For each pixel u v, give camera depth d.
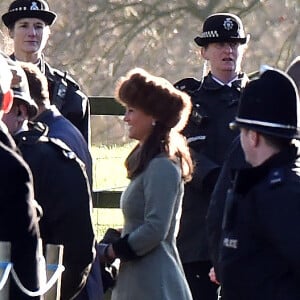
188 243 22.48
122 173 36.84
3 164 13.39
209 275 21.45
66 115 23.62
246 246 14.31
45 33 25.23
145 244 18.56
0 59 14.48
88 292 18.56
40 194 17.02
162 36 69.50
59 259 16.12
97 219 31.36
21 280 13.46
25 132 17.27
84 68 68.38
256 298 14.21
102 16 68.75
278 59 69.94
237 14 69.69
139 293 18.70
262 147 14.52
